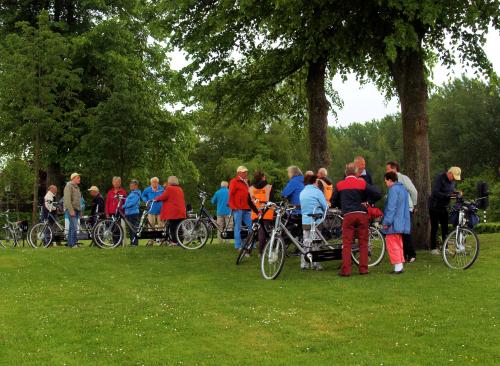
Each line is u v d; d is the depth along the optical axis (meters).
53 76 23.14
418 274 10.80
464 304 8.41
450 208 12.52
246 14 14.52
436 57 18.30
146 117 27.06
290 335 7.17
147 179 35.41
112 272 12.11
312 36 14.65
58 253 14.90
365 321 7.67
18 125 25.11
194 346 6.86
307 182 11.45
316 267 11.72
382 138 78.50
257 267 12.23
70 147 29.81
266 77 18.36
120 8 31.89
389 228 10.94
